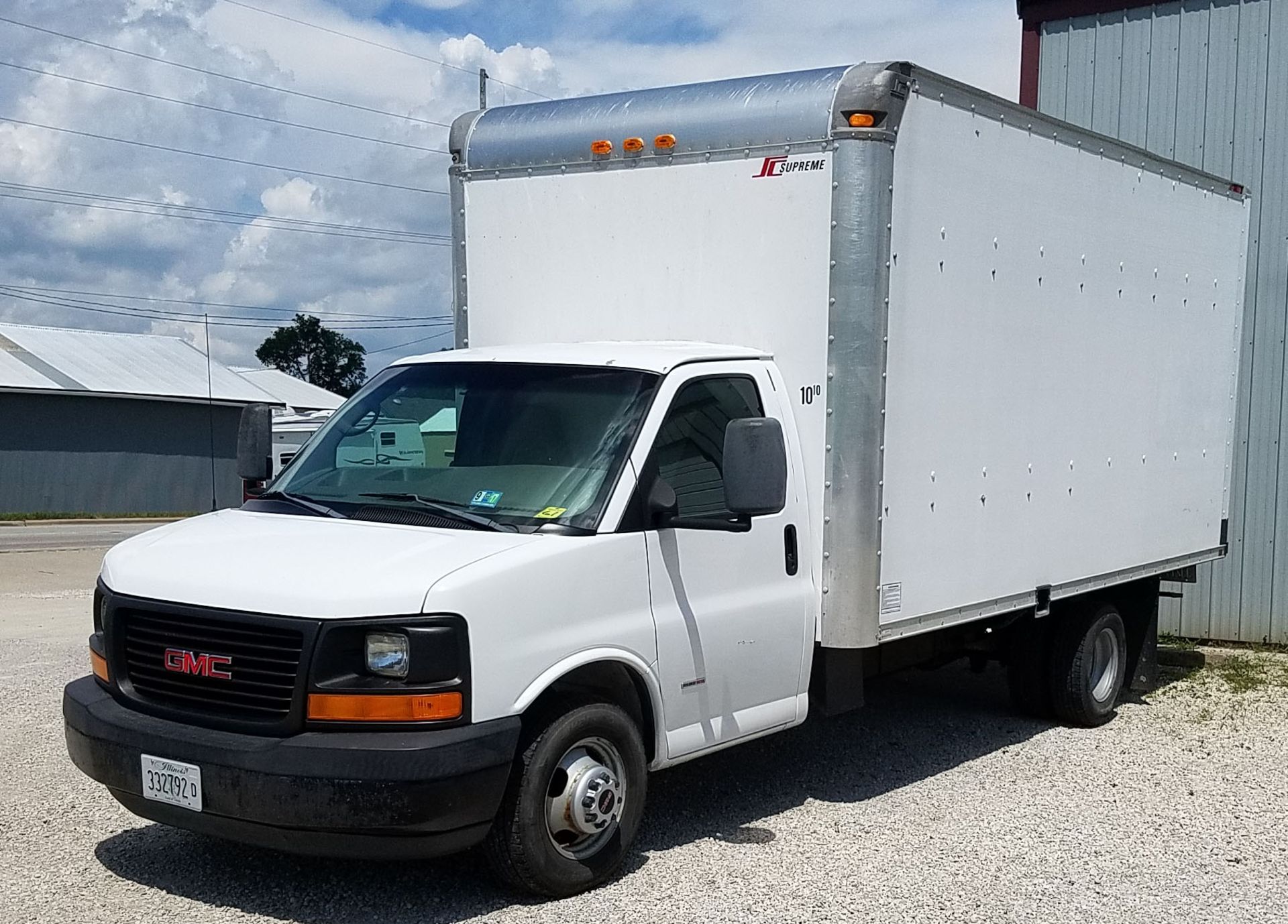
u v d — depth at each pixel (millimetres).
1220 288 9727
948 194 6539
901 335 6250
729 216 6355
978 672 9164
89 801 6449
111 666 5098
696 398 5805
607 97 6883
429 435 5887
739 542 5816
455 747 4586
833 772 7297
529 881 5020
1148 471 8805
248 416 6410
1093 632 8445
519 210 7020
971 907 5176
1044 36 12766
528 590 4887
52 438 37531
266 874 5422
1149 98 12281
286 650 4648
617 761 5320
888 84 5965
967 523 6887
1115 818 6469
